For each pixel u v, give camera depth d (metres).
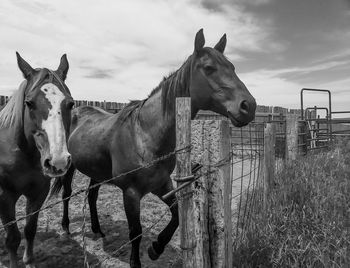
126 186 2.73
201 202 1.90
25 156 2.63
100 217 4.34
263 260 2.54
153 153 2.62
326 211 3.30
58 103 2.32
